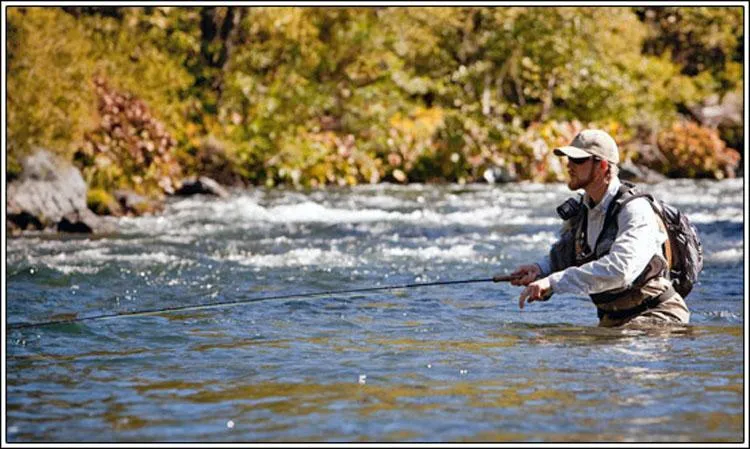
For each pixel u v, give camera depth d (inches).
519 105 3464.6
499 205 2017.7
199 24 2883.9
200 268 1111.0
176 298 933.2
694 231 704.4
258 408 544.1
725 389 566.3
